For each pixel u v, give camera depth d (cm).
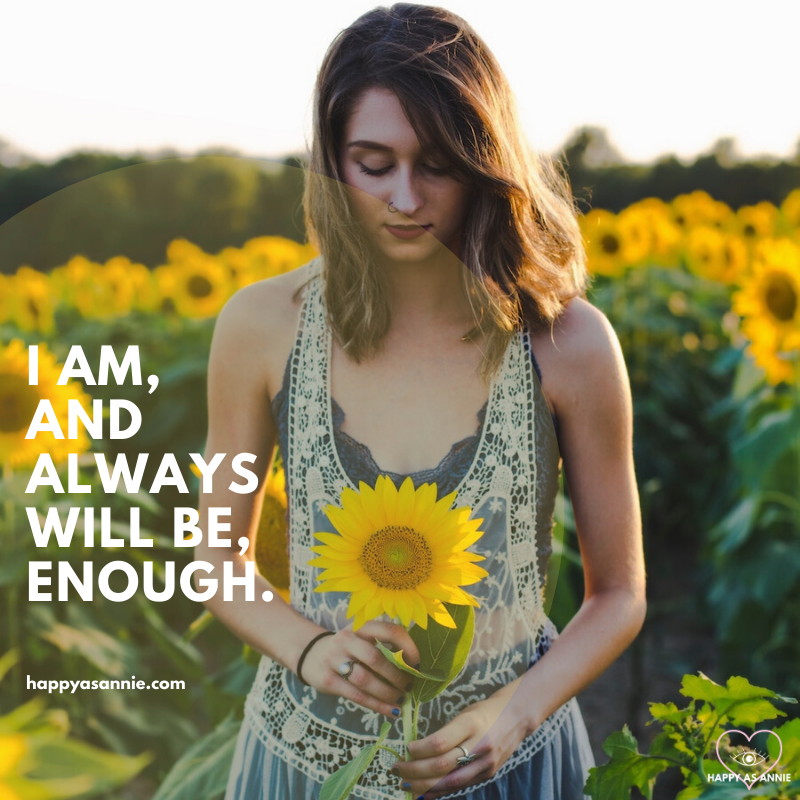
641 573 129
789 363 300
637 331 493
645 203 650
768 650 303
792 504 305
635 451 459
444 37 112
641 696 297
